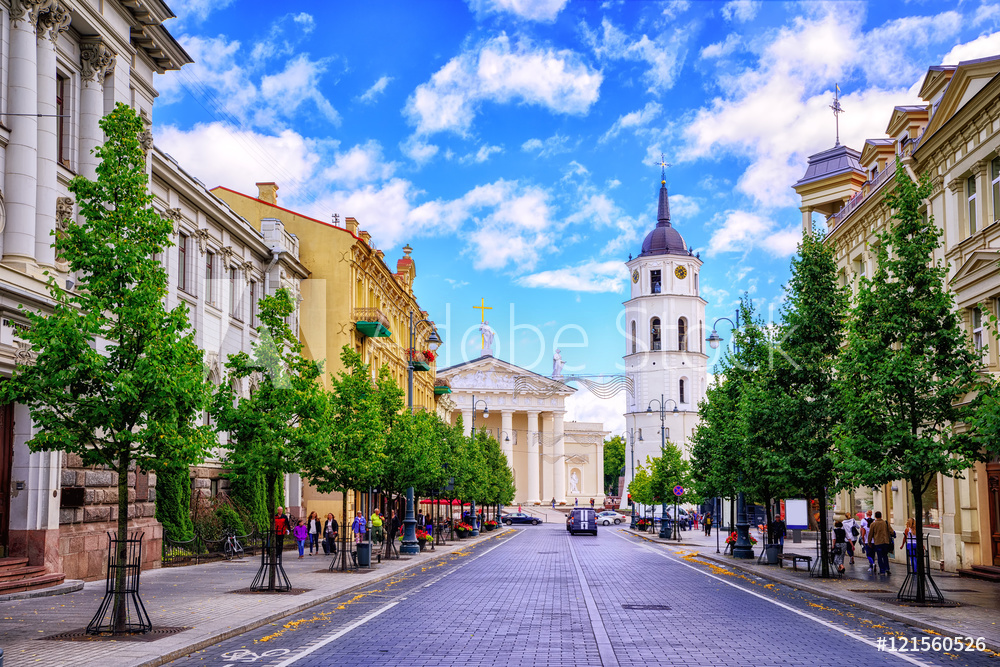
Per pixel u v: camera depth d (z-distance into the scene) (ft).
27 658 36.47
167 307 96.43
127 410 46.16
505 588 72.74
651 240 380.58
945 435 61.98
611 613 55.47
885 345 63.82
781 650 40.83
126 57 80.89
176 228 99.96
